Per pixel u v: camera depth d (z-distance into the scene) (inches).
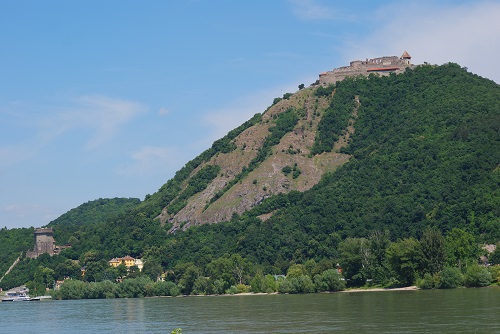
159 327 6820.9
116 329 6914.4
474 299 7234.3
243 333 5900.6
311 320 6471.5
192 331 6269.7
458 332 5226.4
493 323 5526.6
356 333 5492.1
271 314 7258.9
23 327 7696.9
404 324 5772.6
